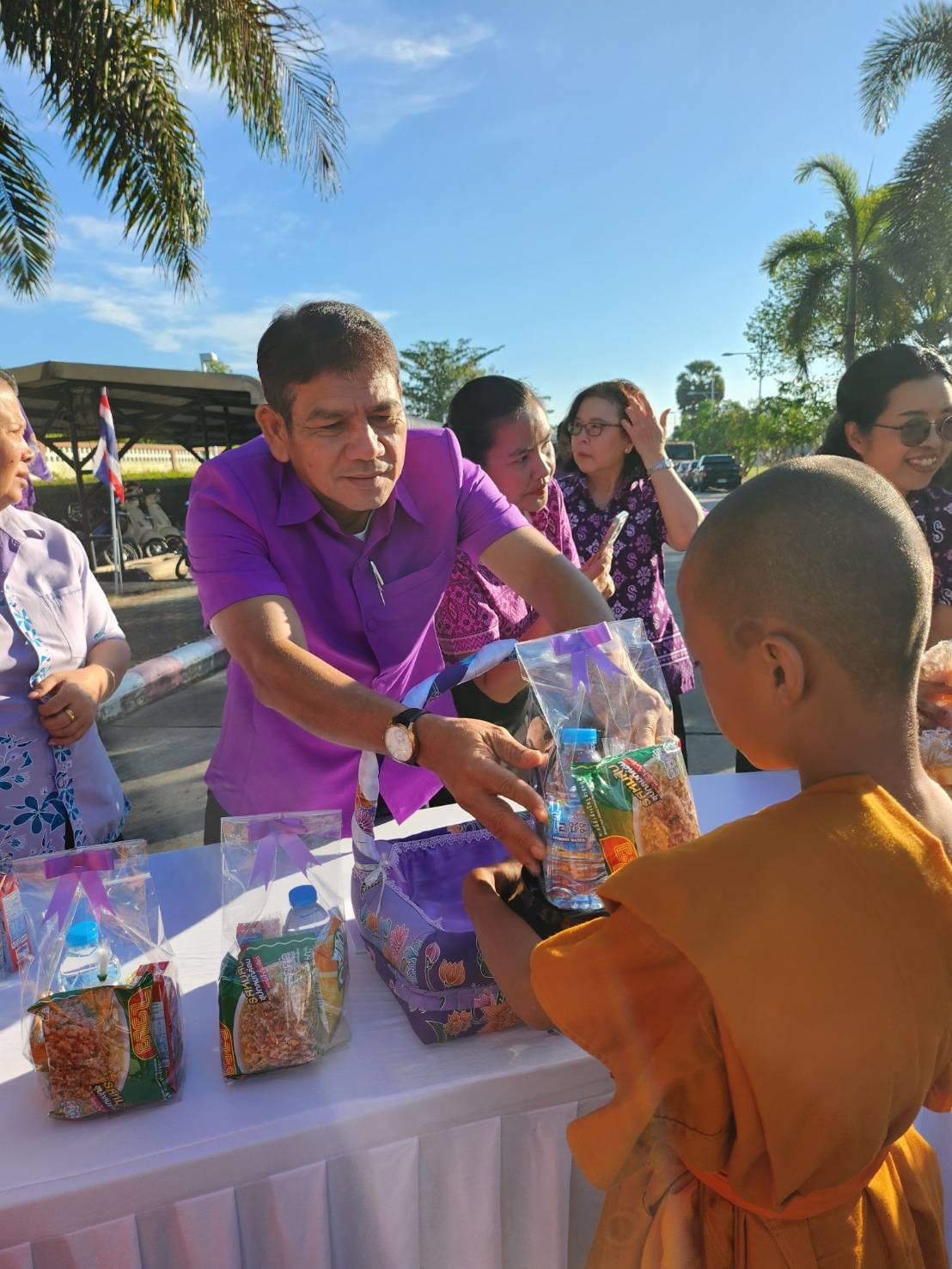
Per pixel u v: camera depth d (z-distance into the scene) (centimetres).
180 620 898
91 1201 80
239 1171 85
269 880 98
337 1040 97
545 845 96
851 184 1423
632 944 72
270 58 648
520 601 198
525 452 205
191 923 124
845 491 72
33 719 165
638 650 108
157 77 657
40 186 700
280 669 127
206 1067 94
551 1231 97
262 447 148
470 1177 94
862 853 70
